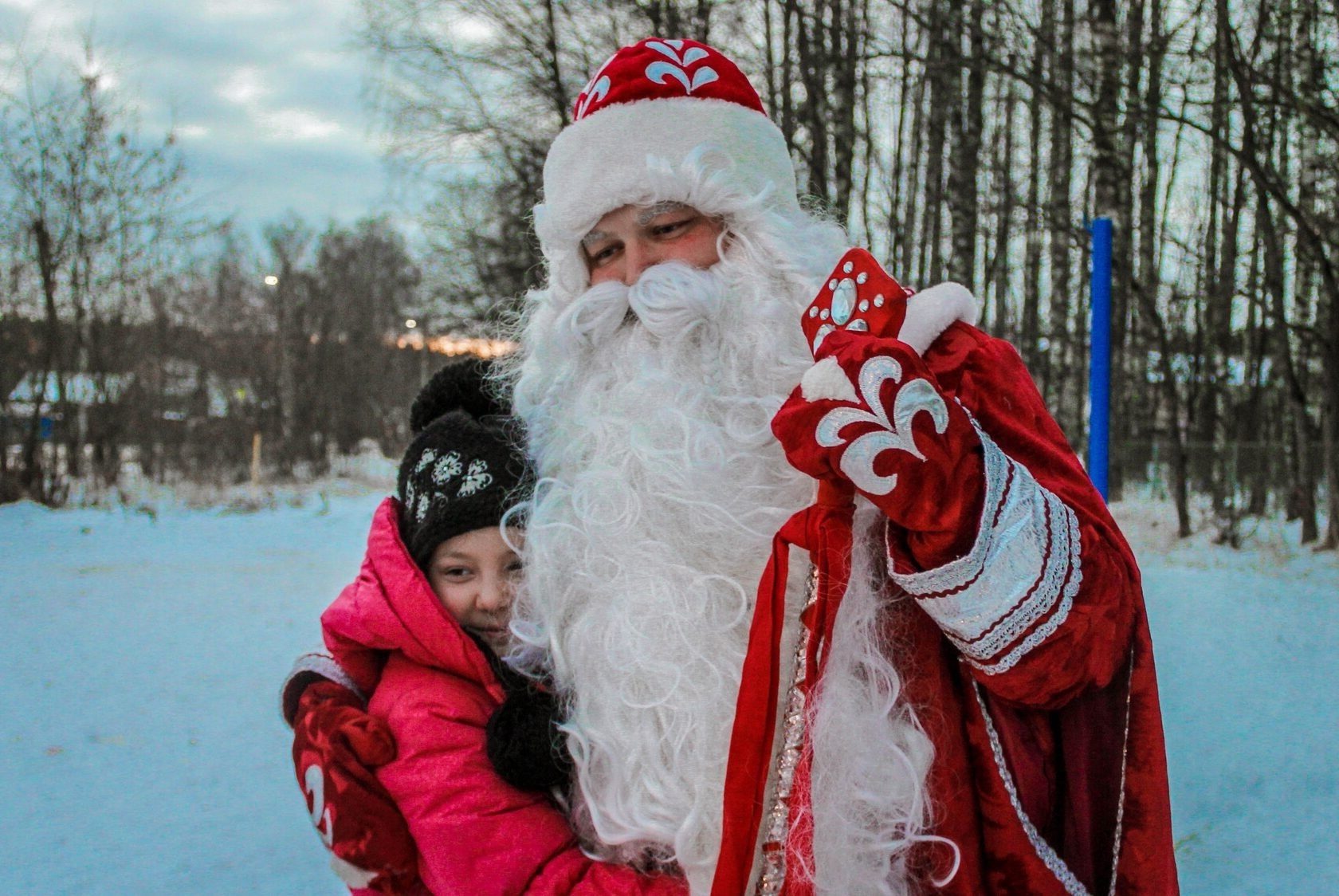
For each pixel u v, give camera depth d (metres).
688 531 1.05
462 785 1.05
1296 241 11.14
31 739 4.21
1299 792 3.47
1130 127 8.35
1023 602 0.82
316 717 1.15
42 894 2.88
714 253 1.21
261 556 9.66
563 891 0.99
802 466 0.87
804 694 0.91
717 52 1.29
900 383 0.83
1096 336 3.21
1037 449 0.94
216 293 24.27
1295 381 10.09
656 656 1.01
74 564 9.05
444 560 1.20
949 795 0.90
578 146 1.23
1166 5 9.59
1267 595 7.22
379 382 29.00
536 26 10.84
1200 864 2.98
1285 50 9.42
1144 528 11.18
